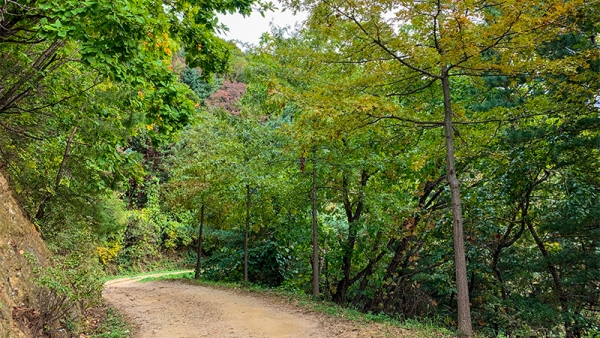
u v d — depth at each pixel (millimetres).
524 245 12141
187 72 34906
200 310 9305
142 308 9633
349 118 7180
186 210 18578
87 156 8844
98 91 8430
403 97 9617
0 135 7934
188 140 16219
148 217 27953
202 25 7434
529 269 11203
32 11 6375
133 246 26922
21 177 8289
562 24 6520
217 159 13312
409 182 13312
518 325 9625
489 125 9695
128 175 10617
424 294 13039
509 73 7039
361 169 11297
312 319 8188
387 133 9539
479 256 11594
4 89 7914
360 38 7164
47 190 8430
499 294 11961
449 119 7367
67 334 5836
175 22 7039
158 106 7328
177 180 16422
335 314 8477
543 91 10492
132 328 7473
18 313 4926
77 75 9656
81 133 9102
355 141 10836
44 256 6828
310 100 7246
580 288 10461
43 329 5199
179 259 30312
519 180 9914
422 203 13523
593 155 9078
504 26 6102
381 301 13602
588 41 8750
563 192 9883
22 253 5887
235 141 12812
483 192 11070
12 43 7570
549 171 9719
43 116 8836
